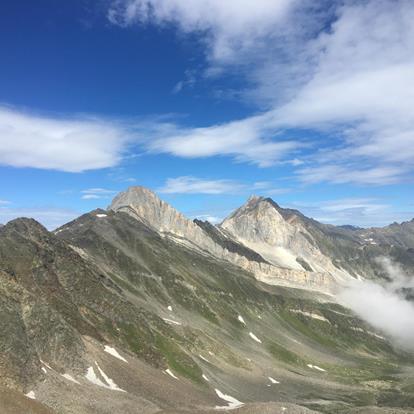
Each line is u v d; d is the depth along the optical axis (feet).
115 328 516.73
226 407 440.04
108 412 316.40
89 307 526.98
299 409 409.08
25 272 497.05
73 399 315.17
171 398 399.85
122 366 414.21
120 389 369.91
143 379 411.13
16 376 307.37
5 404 268.62
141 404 350.23
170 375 485.97
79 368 368.48
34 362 334.24
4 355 318.24
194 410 369.09
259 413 384.06
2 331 338.34
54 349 368.68
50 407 291.79
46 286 498.69
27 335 359.66
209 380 532.32
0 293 378.53
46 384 318.65
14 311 370.94
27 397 285.64
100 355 406.41
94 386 351.46
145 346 514.68
